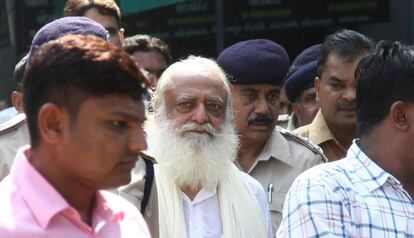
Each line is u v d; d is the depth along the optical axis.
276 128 4.47
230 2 8.41
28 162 2.24
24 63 3.73
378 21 8.23
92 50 2.20
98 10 5.18
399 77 2.86
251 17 8.42
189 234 3.52
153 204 3.38
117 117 2.20
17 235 2.17
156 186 3.42
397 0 8.15
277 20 8.41
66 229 2.21
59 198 2.20
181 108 3.64
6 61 8.78
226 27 8.43
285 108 6.09
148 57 6.07
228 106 3.77
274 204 4.25
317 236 2.82
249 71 4.32
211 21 8.47
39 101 2.21
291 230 2.89
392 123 2.89
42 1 8.63
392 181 2.87
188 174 3.58
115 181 2.24
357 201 2.86
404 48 2.90
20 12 8.68
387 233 2.82
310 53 5.62
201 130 3.61
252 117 4.33
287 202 2.94
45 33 3.36
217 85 3.68
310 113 5.42
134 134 2.24
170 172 3.59
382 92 2.89
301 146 4.39
